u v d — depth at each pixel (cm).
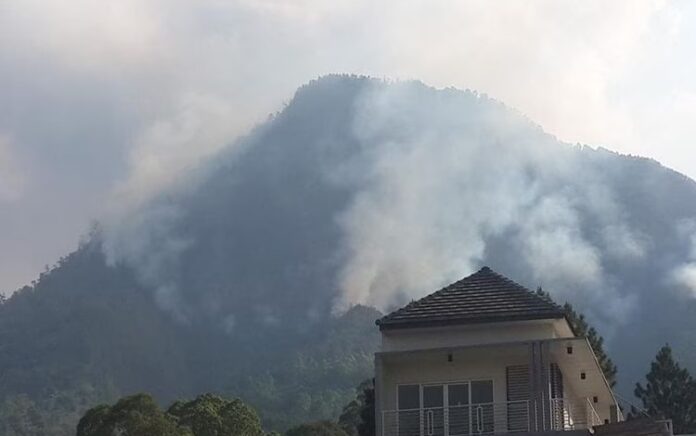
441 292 3659
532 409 3275
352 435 7962
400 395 3488
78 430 5591
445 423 3366
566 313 3497
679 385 6619
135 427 5366
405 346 3547
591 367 3622
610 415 4062
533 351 3303
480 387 3456
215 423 6003
